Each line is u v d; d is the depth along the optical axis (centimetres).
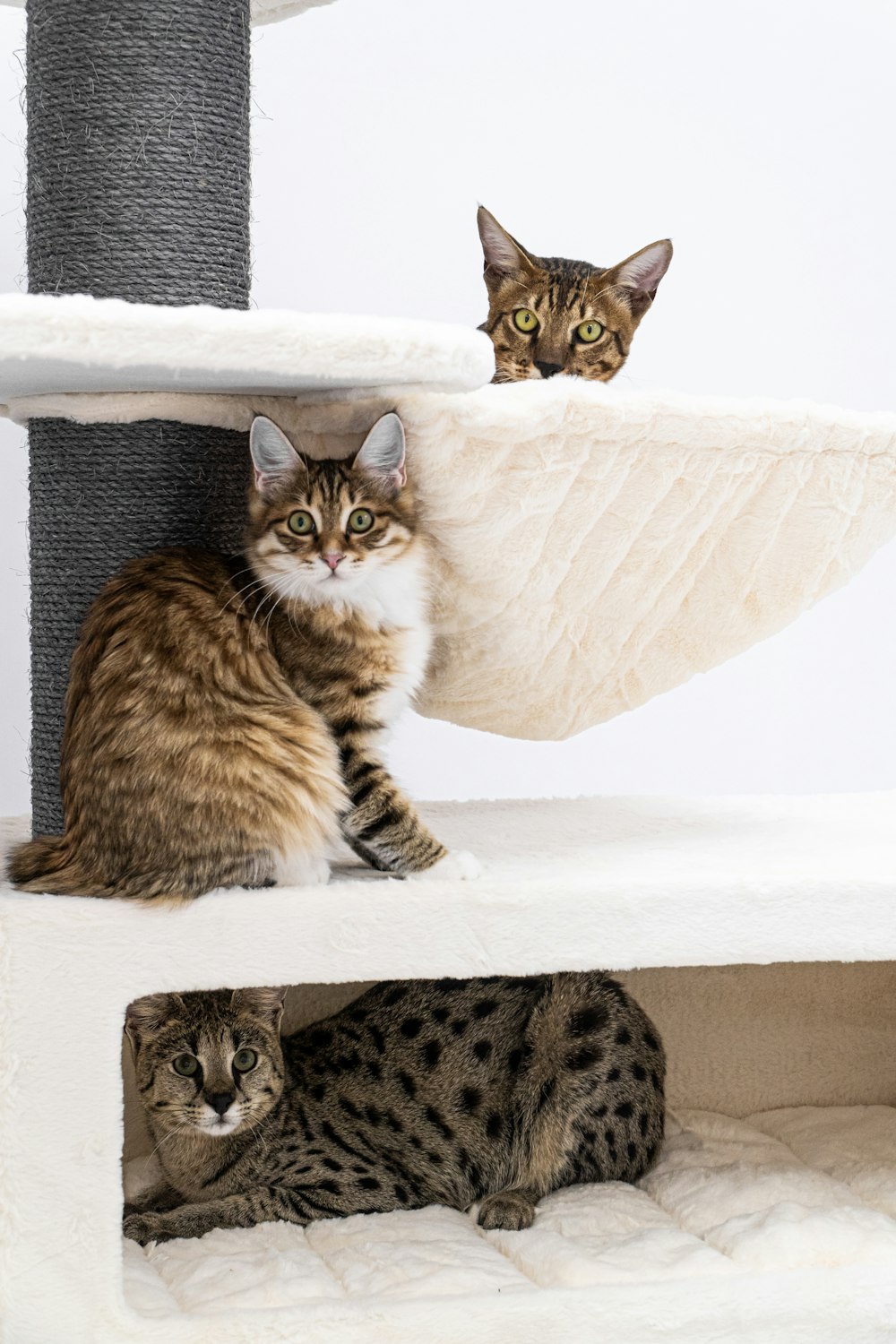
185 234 203
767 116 373
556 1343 162
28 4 209
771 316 378
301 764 167
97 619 177
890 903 173
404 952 163
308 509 177
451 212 360
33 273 209
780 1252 175
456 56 357
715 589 200
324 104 351
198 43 202
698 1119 235
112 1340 155
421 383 158
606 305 277
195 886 161
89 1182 156
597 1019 207
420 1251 177
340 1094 204
